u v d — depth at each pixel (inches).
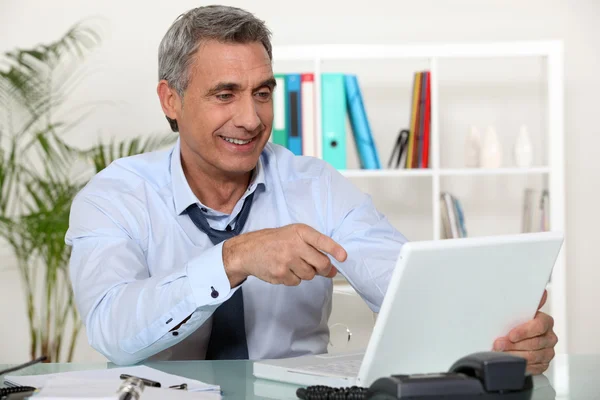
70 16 143.8
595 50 147.6
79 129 143.9
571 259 148.9
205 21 64.1
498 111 146.9
